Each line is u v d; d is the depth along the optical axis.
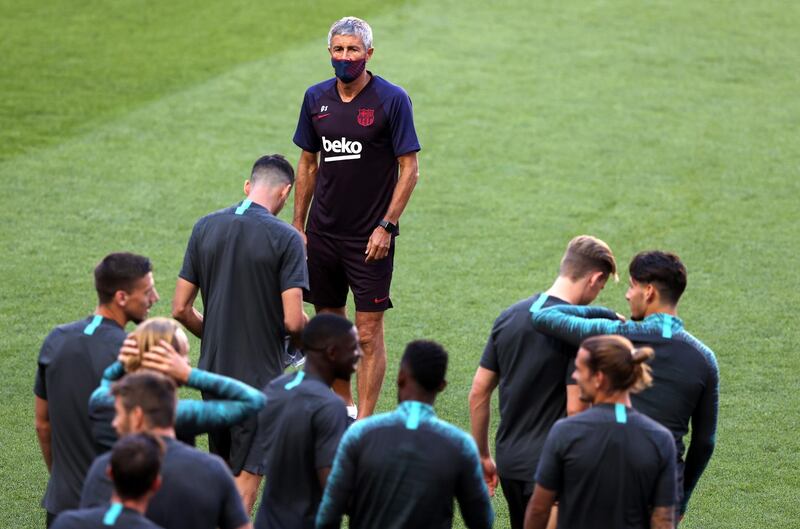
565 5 64.38
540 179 42.12
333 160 24.31
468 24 60.66
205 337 20.17
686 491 18.03
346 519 22.31
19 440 23.98
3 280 32.25
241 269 19.75
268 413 16.05
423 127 46.97
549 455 15.02
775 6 65.38
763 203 40.31
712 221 38.56
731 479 23.11
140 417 13.74
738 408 26.11
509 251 35.84
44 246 34.81
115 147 43.69
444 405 26.20
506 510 22.09
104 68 52.25
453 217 38.53
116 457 12.70
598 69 54.88
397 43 57.22
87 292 31.80
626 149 45.38
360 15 61.41
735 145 46.09
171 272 33.38
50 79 50.47
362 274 24.78
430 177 42.03
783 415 25.80
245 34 57.72
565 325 16.81
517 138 46.22
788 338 29.92
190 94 49.56
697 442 17.55
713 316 31.25
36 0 61.03
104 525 12.72
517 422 17.78
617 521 14.82
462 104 49.75
